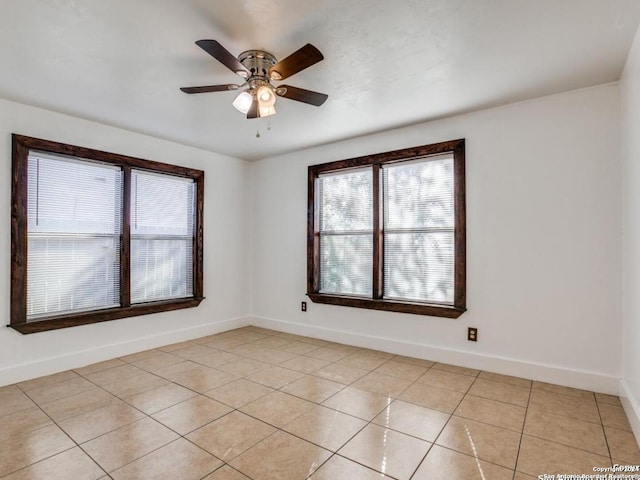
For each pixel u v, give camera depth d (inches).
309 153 177.0
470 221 130.0
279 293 189.5
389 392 109.7
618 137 105.7
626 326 99.9
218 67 96.3
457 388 112.3
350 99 117.8
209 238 180.9
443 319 136.3
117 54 89.7
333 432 86.5
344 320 164.4
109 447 79.8
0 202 116.2
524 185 120.3
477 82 106.2
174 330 165.3
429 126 139.3
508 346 123.0
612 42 85.4
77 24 77.2
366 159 155.5
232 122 138.9
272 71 84.3
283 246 187.8
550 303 115.7
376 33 81.5
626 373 99.7
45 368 124.4
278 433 86.0
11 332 118.0
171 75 100.9
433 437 84.3
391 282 151.3
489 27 79.3
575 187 112.0
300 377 122.2
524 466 73.3
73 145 131.9
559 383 113.8
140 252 154.3
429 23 77.8
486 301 127.0
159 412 96.5
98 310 139.5
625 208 101.0
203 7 71.7
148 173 157.2
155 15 74.2
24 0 69.1
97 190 140.7
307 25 78.2
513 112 122.1
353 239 162.9
